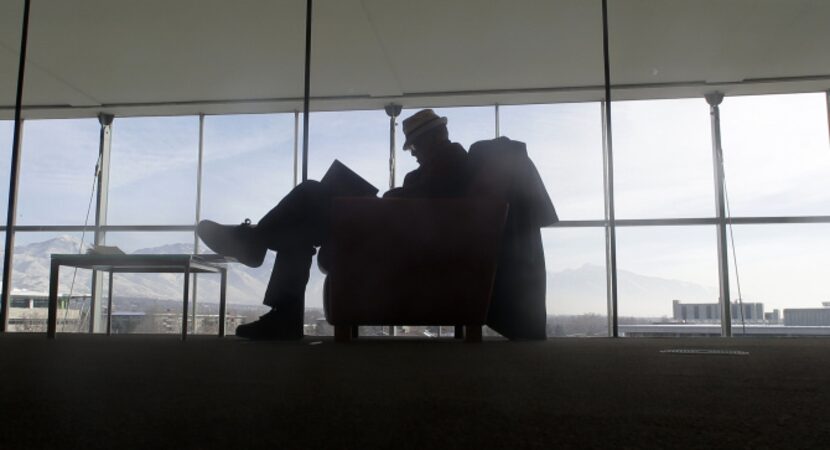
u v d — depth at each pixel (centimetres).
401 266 278
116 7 605
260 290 812
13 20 631
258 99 851
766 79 768
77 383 112
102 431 68
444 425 71
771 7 595
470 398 92
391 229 277
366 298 279
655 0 580
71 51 705
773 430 69
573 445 61
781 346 258
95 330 854
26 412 80
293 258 315
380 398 92
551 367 146
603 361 165
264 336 316
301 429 69
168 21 634
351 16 618
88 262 375
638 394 97
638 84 788
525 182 323
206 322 816
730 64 725
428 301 279
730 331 795
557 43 672
